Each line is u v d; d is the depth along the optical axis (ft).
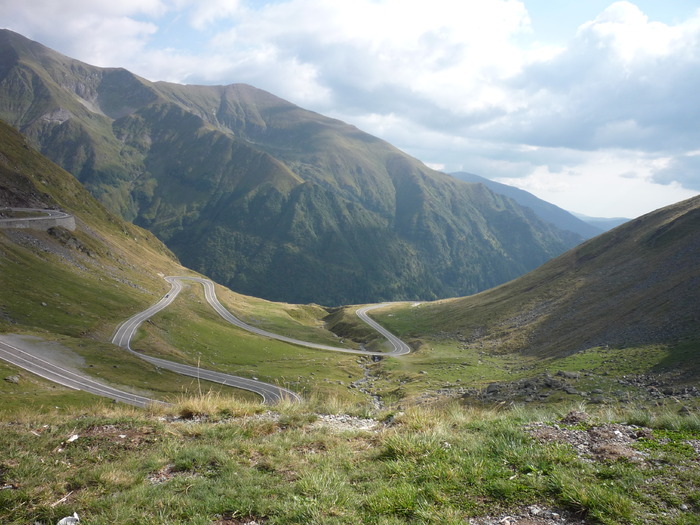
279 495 26.04
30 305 373.61
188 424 41.01
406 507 23.44
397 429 38.47
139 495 25.85
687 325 267.18
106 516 23.52
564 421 37.55
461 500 24.36
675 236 476.13
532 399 148.46
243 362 423.64
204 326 520.83
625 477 25.25
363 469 29.66
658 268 431.84
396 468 28.48
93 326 385.70
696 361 173.06
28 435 35.27
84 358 286.87
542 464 27.86
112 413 44.34
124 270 631.97
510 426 34.88
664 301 332.80
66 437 35.65
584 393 145.18
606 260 546.26
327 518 22.54
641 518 21.47
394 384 340.39
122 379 263.29
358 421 45.73
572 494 23.34
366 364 452.76
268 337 577.43
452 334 547.49
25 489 26.13
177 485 27.58
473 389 252.42
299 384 326.03
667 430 34.76
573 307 461.78
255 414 47.11
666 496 23.24
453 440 33.78
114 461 32.04
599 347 295.07
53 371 253.24
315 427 41.50
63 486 27.22
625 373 188.44
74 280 481.05
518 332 464.65
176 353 385.50
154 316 473.67
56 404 179.52
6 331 305.53
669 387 142.41
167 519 23.15
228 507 24.53
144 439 36.22
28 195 628.69
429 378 331.16
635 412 39.11
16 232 498.69
